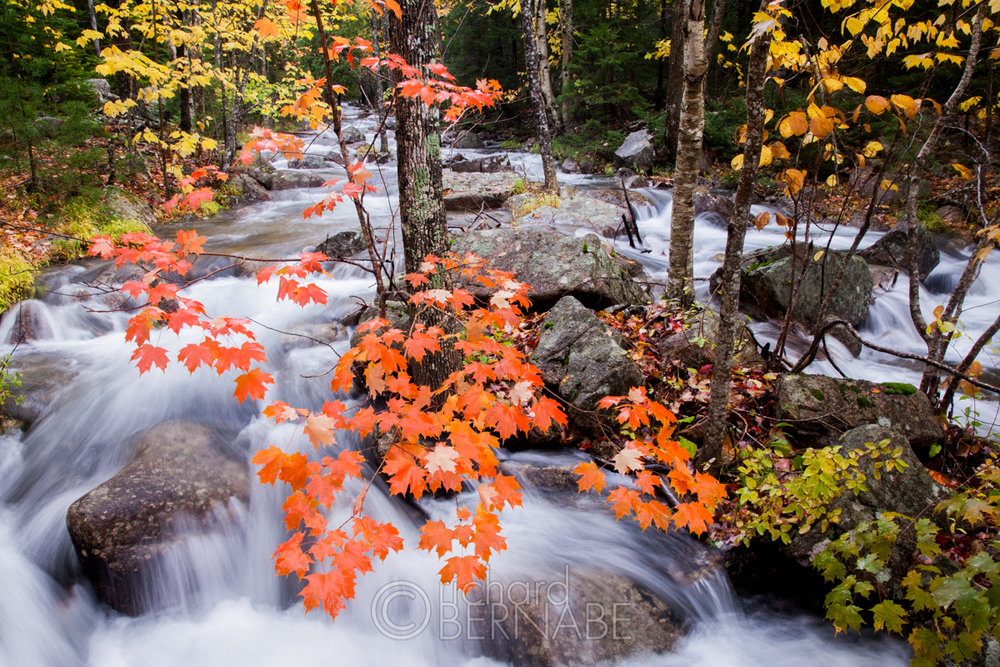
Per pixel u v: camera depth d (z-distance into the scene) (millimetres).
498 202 11656
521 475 4242
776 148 3764
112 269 7578
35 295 6594
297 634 3512
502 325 3104
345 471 2465
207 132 14602
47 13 11258
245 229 10148
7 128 8914
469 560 2389
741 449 4086
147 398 5113
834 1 3682
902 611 2676
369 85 20703
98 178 10242
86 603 3641
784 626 3486
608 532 3904
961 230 10047
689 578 3621
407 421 2590
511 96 22750
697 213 11945
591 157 16875
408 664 3330
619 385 4363
